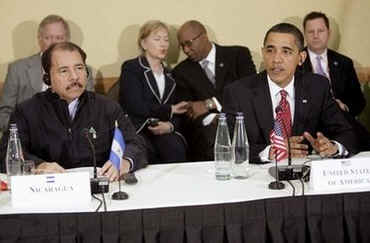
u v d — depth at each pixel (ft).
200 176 15.16
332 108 17.40
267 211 13.15
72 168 15.89
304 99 17.10
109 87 26.37
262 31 27.27
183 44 24.80
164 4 26.35
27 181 13.08
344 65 25.89
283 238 13.25
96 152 16.12
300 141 15.94
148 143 23.00
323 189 13.71
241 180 14.69
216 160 15.15
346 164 13.79
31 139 16.06
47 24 23.56
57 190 13.15
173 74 24.94
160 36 24.02
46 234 12.62
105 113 16.25
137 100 23.70
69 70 15.46
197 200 13.24
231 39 27.14
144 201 13.24
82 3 25.76
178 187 14.23
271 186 13.97
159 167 16.12
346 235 13.57
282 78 16.58
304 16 27.45
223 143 15.12
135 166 15.60
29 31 25.66
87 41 26.08
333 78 25.70
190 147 24.26
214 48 25.11
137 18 26.25
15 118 16.10
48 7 25.62
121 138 14.74
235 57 25.21
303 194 13.44
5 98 24.06
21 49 25.75
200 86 24.64
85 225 12.63
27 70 23.97
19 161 14.74
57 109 15.93
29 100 16.26
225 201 13.12
